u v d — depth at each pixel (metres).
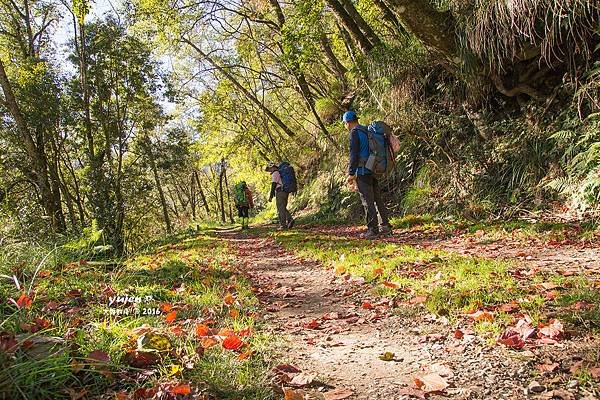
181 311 3.54
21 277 4.29
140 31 18.27
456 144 10.09
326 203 14.90
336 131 16.36
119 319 3.19
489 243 6.24
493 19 7.74
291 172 13.39
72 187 25.53
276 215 20.83
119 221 19.83
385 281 4.36
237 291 4.48
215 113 24.70
